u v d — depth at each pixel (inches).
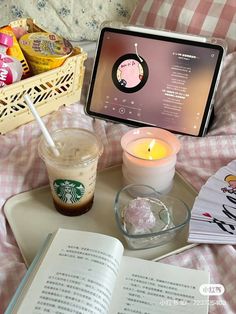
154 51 20.5
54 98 21.0
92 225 16.3
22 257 15.2
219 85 21.4
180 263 14.8
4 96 18.5
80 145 15.7
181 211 16.2
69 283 12.8
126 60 20.9
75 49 21.4
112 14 27.9
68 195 15.8
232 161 18.4
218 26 22.0
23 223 16.4
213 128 20.5
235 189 17.0
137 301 13.1
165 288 13.6
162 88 20.5
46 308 12.2
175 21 23.2
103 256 13.6
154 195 16.9
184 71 20.1
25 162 18.1
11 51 19.8
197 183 18.1
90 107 21.8
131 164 16.8
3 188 17.3
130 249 15.4
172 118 20.4
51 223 16.4
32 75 20.8
